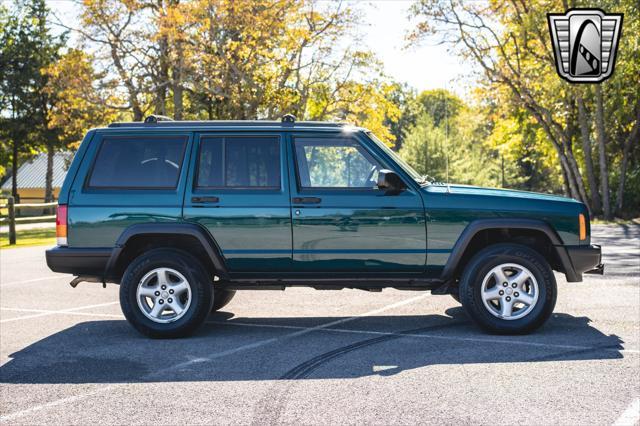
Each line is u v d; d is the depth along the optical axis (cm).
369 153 682
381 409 440
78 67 3300
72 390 502
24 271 1329
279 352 610
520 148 4350
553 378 505
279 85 3284
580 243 666
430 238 665
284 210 671
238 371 546
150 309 682
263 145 688
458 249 659
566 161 3288
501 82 3131
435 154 6481
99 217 677
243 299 932
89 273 679
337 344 638
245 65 3175
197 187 682
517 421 411
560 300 859
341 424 412
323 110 3397
